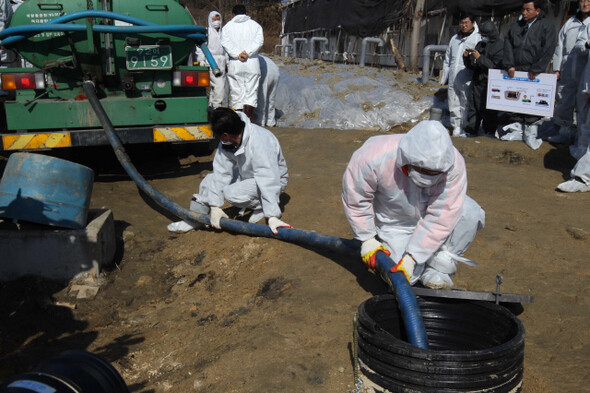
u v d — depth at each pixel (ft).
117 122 20.25
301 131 29.53
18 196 13.07
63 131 19.53
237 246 15.07
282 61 49.52
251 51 27.45
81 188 13.70
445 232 9.87
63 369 5.91
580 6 24.11
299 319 11.07
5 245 13.35
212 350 10.64
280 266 13.53
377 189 10.19
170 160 24.64
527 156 23.81
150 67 20.10
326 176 21.02
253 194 15.56
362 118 30.45
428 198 9.98
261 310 11.78
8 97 24.94
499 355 7.44
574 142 23.89
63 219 13.44
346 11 55.26
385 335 7.97
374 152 9.65
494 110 26.63
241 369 9.64
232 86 28.48
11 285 13.29
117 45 19.98
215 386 9.31
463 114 27.14
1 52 25.86
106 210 15.44
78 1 19.24
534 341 10.12
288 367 9.47
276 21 117.08
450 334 9.71
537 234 15.07
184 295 13.47
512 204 17.79
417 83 33.76
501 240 14.61
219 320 11.91
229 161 15.37
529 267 13.01
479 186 19.76
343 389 8.86
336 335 10.37
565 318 10.80
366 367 8.23
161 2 19.93
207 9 100.48
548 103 23.31
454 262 11.08
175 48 20.63
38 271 13.62
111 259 15.05
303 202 18.07
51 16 19.20
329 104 31.83
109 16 18.33
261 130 15.16
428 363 7.43
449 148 8.57
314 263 13.44
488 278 12.45
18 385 5.49
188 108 20.92
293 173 21.65
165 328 12.00
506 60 24.13
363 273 12.87
